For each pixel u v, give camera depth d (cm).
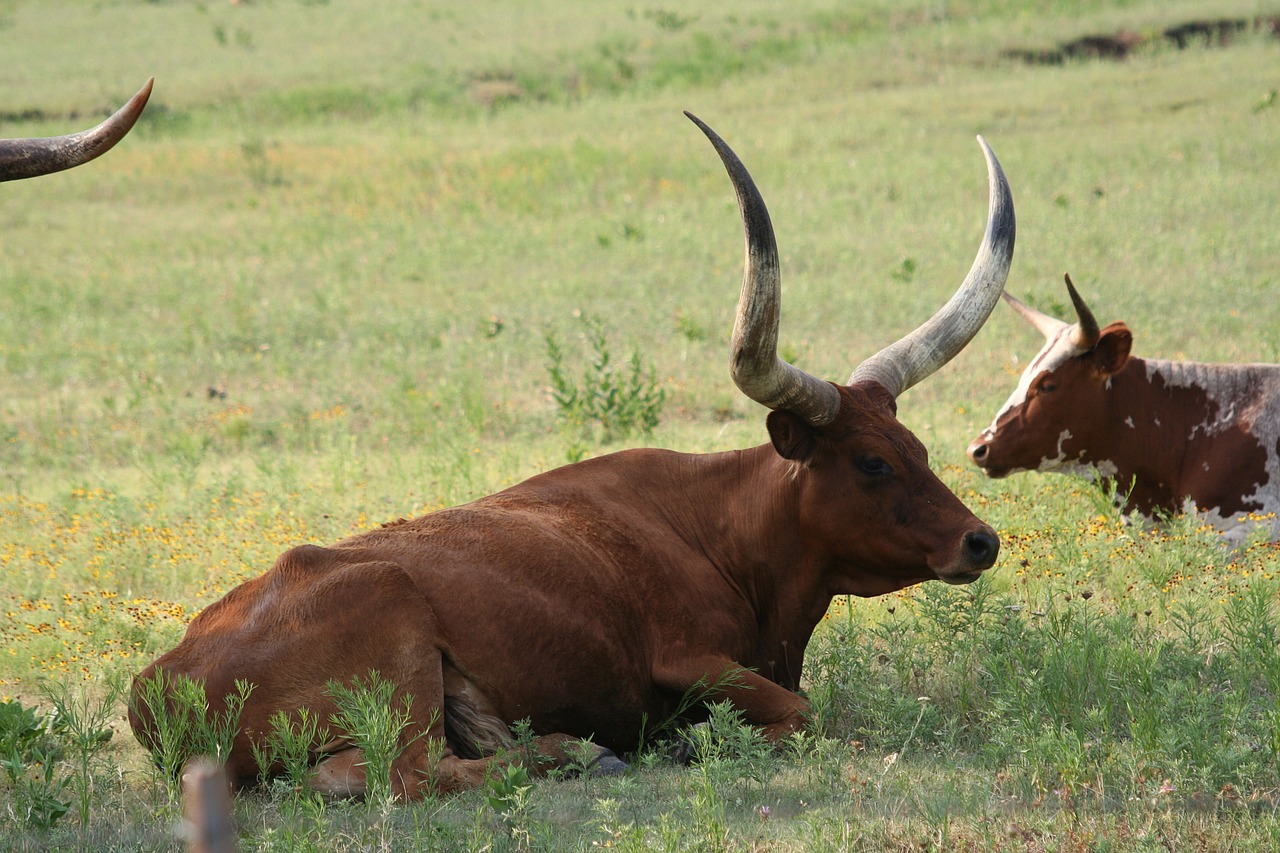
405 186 8144
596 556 1956
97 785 1777
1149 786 1571
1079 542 2716
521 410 4434
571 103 10706
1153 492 3036
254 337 5438
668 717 2003
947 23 12169
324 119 10550
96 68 12269
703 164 8306
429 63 12038
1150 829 1448
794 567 2083
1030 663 1984
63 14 15075
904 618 2386
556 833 1534
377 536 1919
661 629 1975
